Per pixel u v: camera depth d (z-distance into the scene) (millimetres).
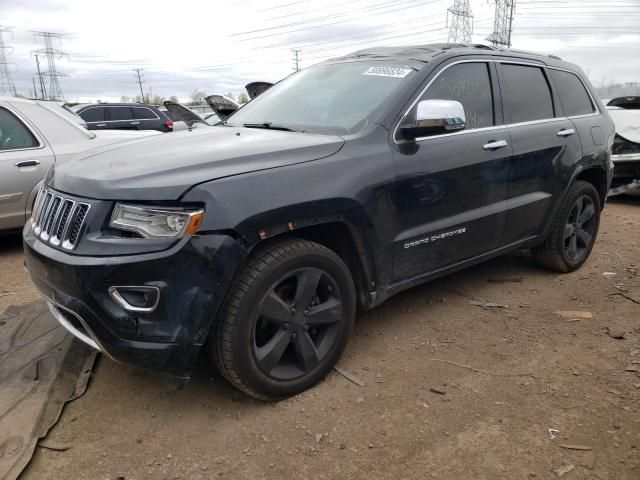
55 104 5965
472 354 3326
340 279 2904
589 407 2766
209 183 2412
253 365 2621
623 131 8016
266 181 2562
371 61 3760
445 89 3516
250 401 2824
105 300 2348
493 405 2789
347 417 2691
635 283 4574
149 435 2553
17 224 5375
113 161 2719
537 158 4090
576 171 4496
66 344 3281
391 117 3172
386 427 2613
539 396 2869
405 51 3799
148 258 2299
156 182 2377
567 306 4078
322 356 2916
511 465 2355
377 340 3496
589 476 2285
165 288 2328
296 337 2783
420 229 3295
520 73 4191
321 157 2822
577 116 4688
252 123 3684
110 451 2441
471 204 3615
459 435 2553
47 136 5559
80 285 2354
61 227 2572
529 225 4211
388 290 3246
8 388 2832
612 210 7914
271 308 2641
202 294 2377
